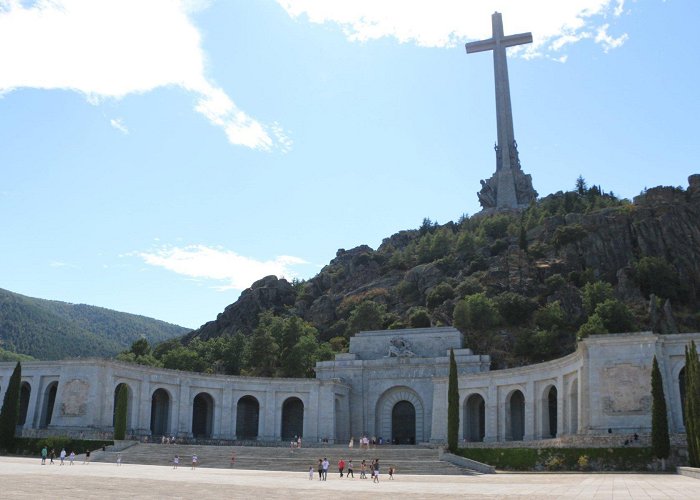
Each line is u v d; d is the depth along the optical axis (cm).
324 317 16750
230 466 7025
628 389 6612
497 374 9019
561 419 7838
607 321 11700
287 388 9888
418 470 6519
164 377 9188
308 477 5722
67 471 5347
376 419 10256
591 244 14962
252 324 18038
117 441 7556
